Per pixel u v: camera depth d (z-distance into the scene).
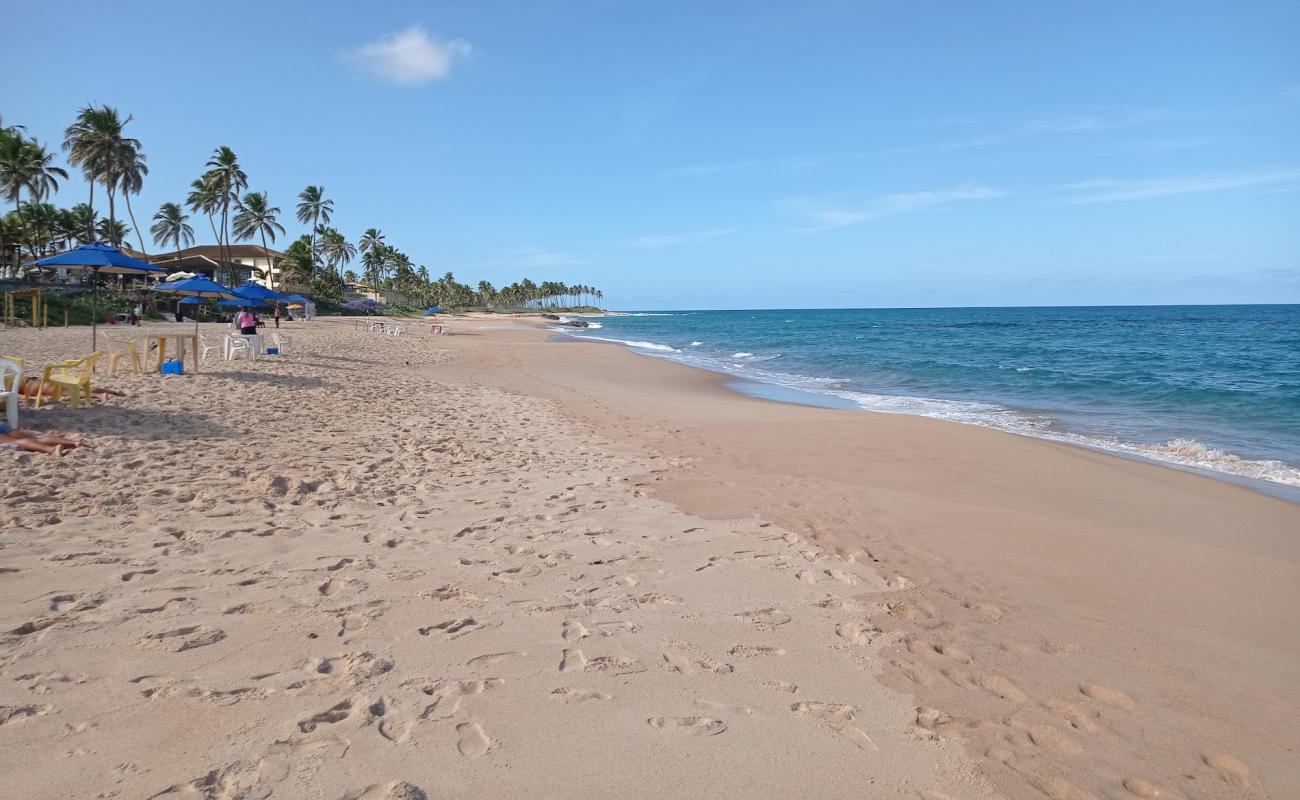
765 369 26.36
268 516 5.60
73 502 5.48
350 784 2.49
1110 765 2.89
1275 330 57.16
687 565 5.03
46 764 2.50
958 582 4.91
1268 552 6.01
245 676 3.18
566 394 16.36
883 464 8.93
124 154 47.62
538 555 5.10
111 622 3.63
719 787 2.62
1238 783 2.82
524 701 3.12
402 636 3.69
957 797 2.63
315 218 76.62
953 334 56.69
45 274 43.09
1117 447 11.53
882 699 3.31
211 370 14.33
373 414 10.97
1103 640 4.10
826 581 4.81
